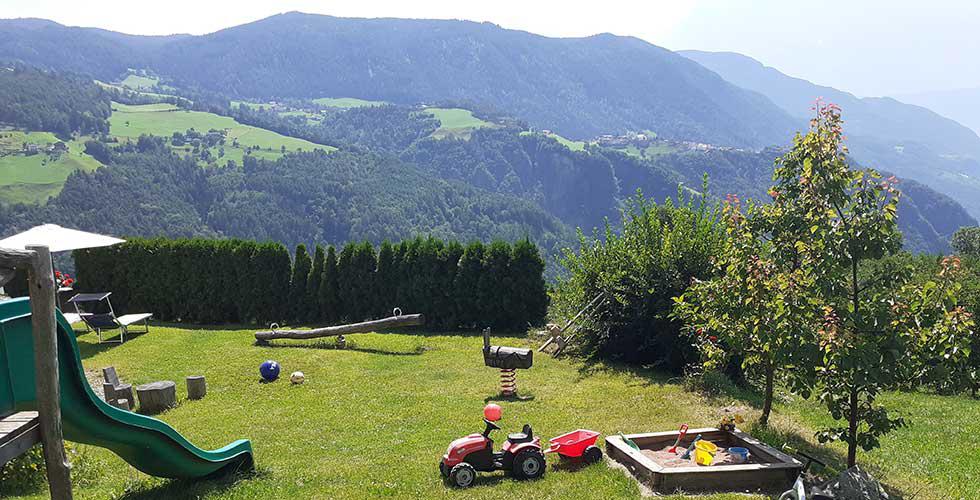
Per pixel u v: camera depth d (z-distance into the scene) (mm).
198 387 11961
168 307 21016
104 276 21266
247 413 10742
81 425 5828
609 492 6766
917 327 6332
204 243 20828
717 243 13508
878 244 6578
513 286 18531
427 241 19641
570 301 15992
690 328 11453
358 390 12117
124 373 13898
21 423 4762
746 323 8016
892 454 9367
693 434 8305
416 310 19453
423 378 13031
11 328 4766
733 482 7020
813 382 7082
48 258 4816
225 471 7527
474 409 10508
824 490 6406
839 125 7055
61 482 4938
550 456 8000
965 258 21312
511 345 16469
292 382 12805
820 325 6551
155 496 6906
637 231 15078
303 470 7621
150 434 6418
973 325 6156
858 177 6883
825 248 6766
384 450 8492
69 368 5543
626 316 14039
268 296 20500
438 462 7844
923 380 6402
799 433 9484
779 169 7664
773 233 7633
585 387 12023
